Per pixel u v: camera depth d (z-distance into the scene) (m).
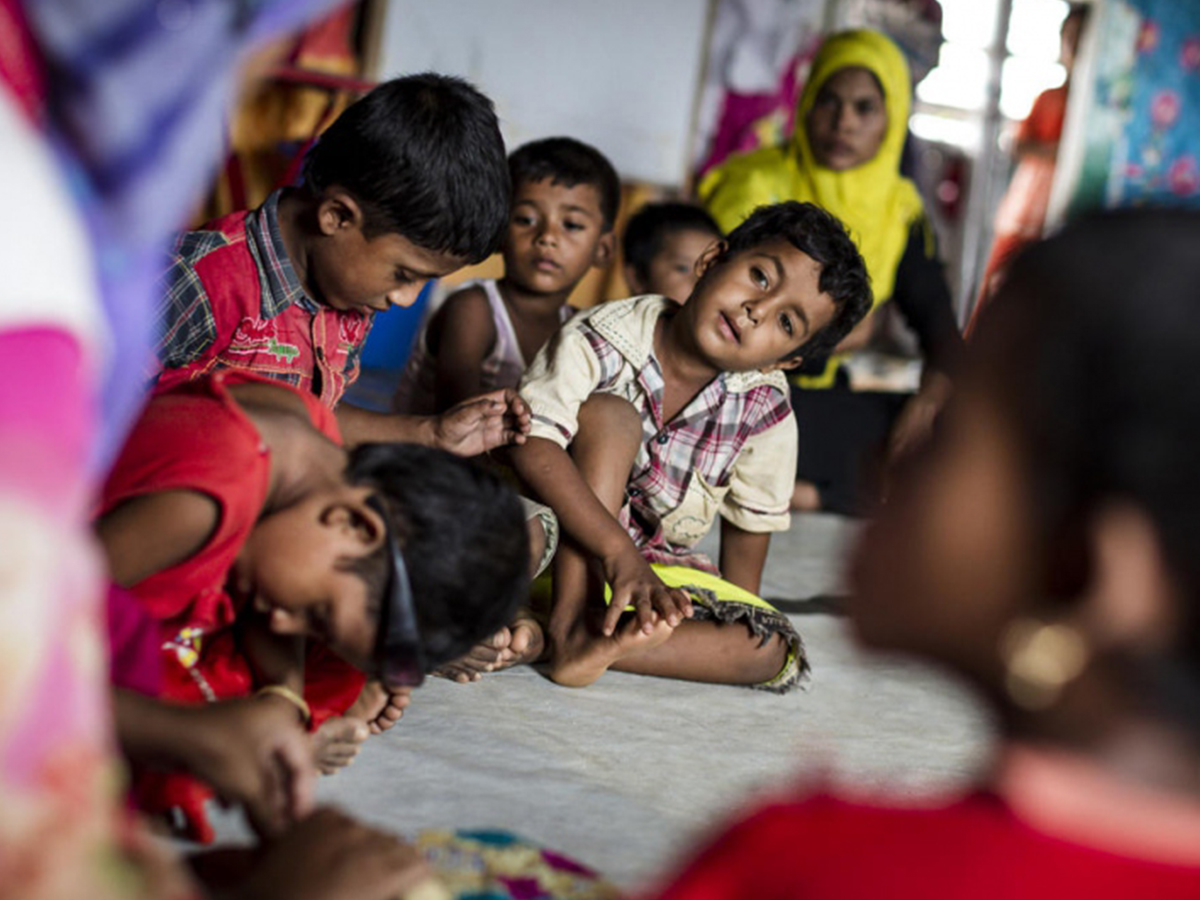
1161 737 0.72
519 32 5.20
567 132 5.39
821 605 2.88
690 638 2.25
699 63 5.56
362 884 1.19
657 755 1.90
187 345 2.19
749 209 4.32
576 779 1.76
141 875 0.94
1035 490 0.74
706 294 2.38
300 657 1.63
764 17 5.60
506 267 3.09
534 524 2.20
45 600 0.88
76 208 1.01
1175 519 0.70
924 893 0.74
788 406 2.55
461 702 2.03
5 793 0.87
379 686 1.75
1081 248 0.74
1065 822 0.73
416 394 3.15
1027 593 0.75
